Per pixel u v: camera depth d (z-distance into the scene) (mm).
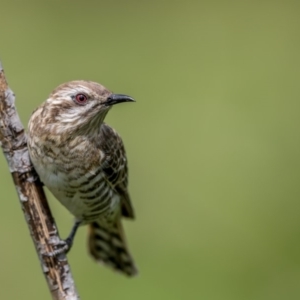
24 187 10289
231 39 16906
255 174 15117
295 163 15250
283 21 17188
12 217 13953
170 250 14406
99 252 13695
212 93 16031
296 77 16562
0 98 10078
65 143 10883
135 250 14422
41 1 16750
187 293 13891
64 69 15930
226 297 13914
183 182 14961
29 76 15586
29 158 10438
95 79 16016
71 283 10156
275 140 15453
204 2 17250
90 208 11719
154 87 16000
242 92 16094
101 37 16531
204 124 15578
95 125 11109
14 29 16281
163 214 14758
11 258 13680
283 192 14969
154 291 13883
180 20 17078
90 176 11320
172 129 15492
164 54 16547
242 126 15578
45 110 10859
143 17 16938
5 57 15859
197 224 14633
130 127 15375
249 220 14680
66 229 13898
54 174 11000
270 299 13938
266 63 16625
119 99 10984
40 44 16156
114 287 13953
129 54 16406
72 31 16469
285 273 14250
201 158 15227
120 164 11883
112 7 16969
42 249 10180
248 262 14312
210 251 14352
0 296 13391
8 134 10195
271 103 16016
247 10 17203
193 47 16719
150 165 15094
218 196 14867
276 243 14484
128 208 12781
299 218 14758
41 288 13578
